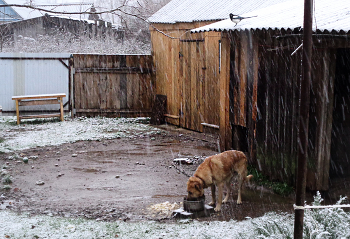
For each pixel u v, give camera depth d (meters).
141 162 9.80
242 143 9.51
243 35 8.96
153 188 7.85
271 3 11.51
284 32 7.10
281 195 7.39
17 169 9.10
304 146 3.97
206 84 12.63
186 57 13.71
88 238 5.31
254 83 8.64
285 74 7.71
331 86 7.09
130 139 12.56
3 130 13.34
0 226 5.70
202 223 5.89
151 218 6.23
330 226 4.84
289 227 4.87
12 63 15.35
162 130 14.02
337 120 8.75
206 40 12.44
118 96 16.38
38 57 15.48
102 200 7.15
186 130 13.91
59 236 5.36
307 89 3.91
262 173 8.49
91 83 16.11
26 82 15.54
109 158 10.22
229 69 9.57
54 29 20.70
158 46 15.68
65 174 8.81
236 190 7.77
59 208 6.71
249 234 5.07
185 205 6.30
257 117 8.58
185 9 14.74
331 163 8.61
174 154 10.62
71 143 11.81
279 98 7.89
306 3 3.84
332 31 6.13
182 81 14.11
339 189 7.68
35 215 6.34
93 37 20.14
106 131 13.64
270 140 8.20
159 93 15.88
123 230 5.61
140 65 16.33
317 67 6.99
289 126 7.64
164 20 14.77
